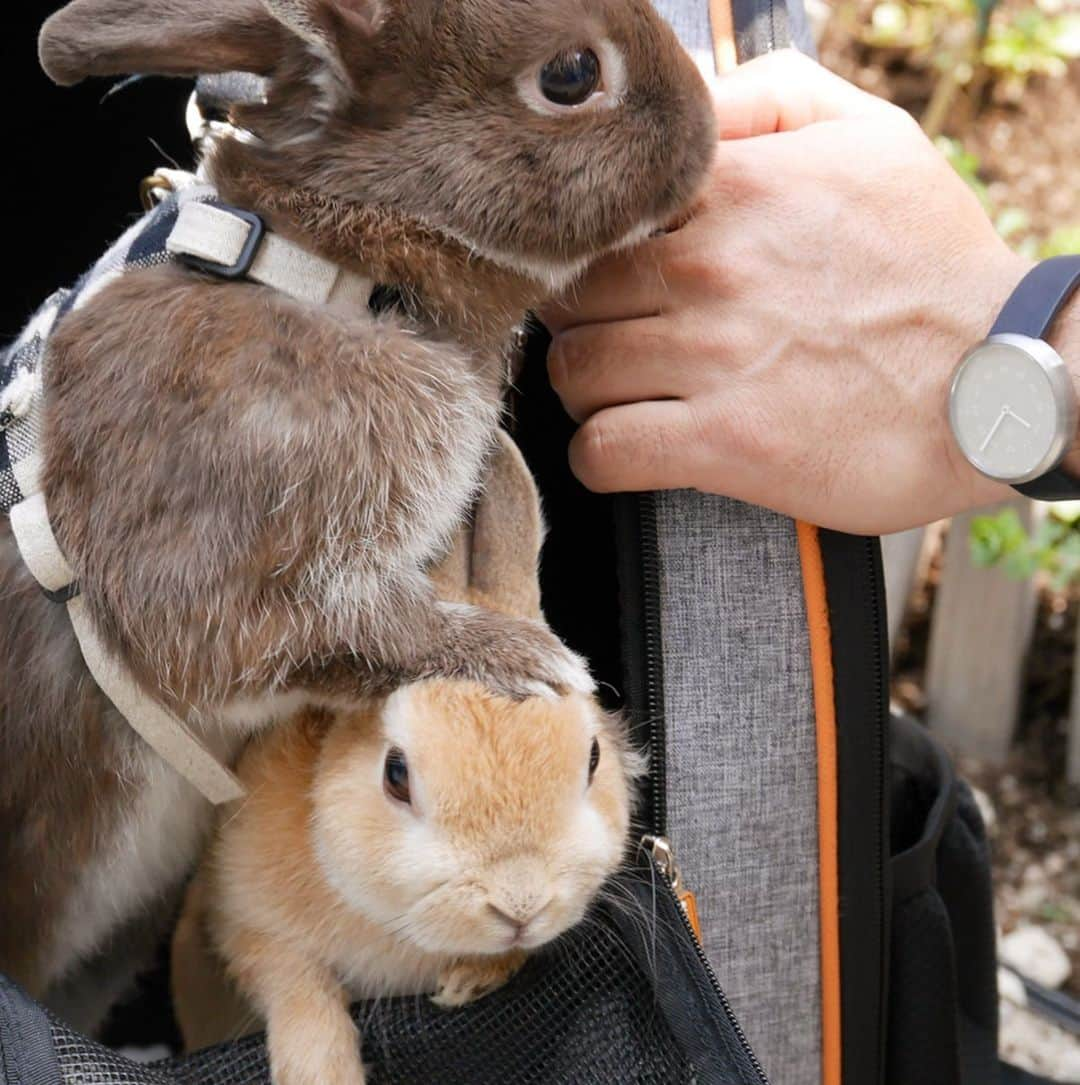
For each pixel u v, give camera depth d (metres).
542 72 0.48
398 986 0.49
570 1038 0.48
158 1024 0.72
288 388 0.46
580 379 0.55
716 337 0.53
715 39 0.57
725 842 0.55
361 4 0.47
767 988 0.56
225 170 0.49
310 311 0.47
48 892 0.52
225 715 0.48
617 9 0.48
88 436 0.46
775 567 0.55
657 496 0.54
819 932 0.56
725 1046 0.46
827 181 0.54
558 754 0.44
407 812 0.45
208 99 0.55
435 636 0.46
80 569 0.47
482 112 0.48
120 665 0.47
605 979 0.48
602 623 0.57
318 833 0.46
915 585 1.04
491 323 0.50
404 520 0.47
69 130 0.68
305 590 0.46
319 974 0.49
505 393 0.54
